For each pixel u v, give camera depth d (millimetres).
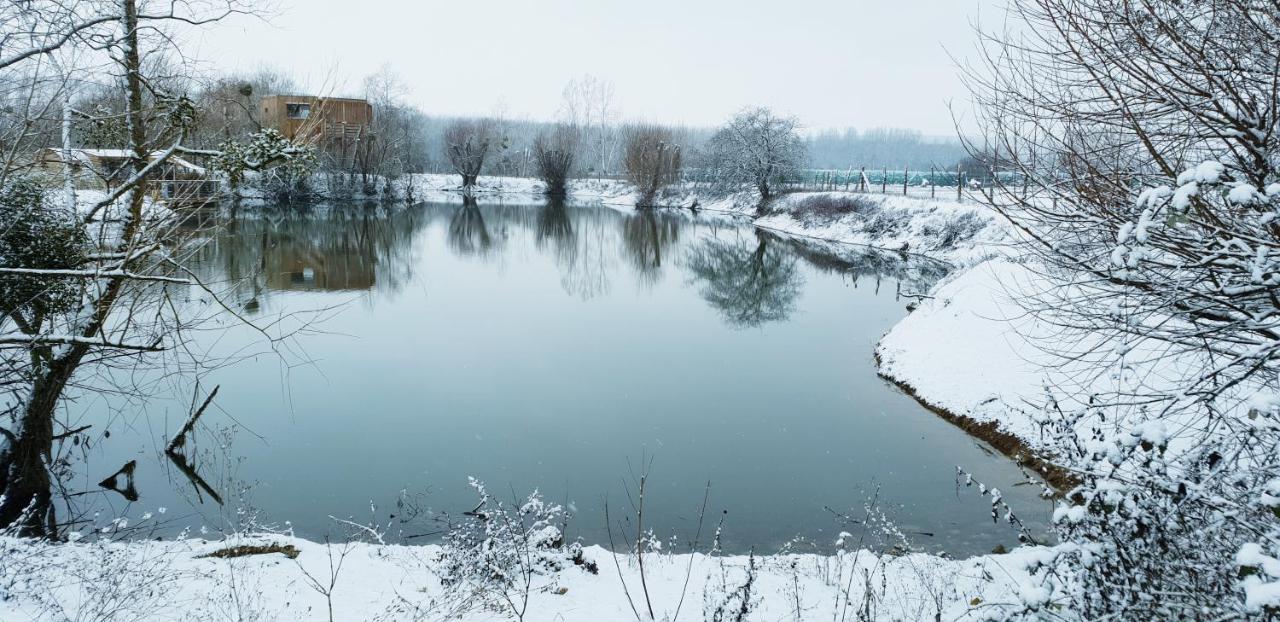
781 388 14742
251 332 17375
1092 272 5023
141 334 9703
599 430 12258
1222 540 4023
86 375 12594
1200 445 4418
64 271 6281
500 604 5691
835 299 24016
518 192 70625
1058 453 5094
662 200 61312
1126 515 4117
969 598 5941
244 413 12469
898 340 16922
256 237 32531
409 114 60406
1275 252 3912
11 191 7105
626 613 5645
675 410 13328
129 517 8805
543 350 17391
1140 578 3967
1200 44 4664
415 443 11477
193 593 5586
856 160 125812
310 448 11109
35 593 4996
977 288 16484
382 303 22125
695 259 33031
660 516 9273
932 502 9703
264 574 6203
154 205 8094
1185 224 4652
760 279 28062
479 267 29656
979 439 11961
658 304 23438
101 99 8219
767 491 10008
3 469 8477
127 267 7863
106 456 10516
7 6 6180
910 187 44719
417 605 5570
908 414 13234
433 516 9055
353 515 9039
